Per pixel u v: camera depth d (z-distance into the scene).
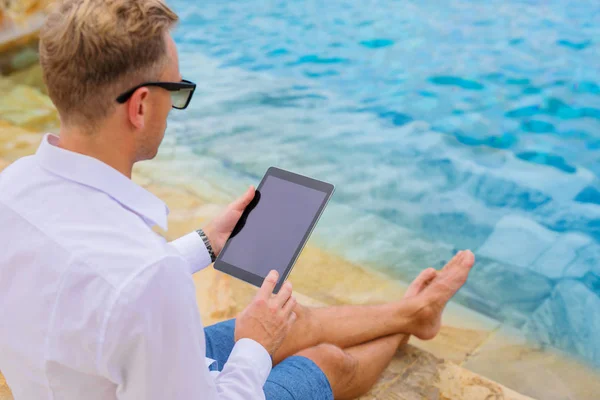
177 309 0.94
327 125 3.99
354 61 4.89
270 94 4.38
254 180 3.33
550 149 3.74
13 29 4.40
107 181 0.99
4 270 0.97
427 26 5.46
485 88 4.46
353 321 1.87
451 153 3.71
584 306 2.55
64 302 0.92
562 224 3.08
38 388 1.02
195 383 0.99
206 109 4.12
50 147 0.99
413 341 2.34
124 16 0.95
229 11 5.82
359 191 3.32
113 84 0.96
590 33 5.16
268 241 1.60
